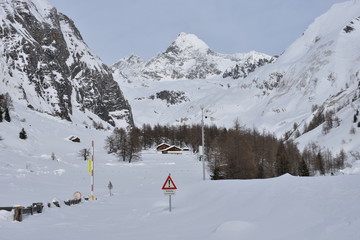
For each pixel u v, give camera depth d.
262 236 9.76
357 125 170.88
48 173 54.38
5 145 82.62
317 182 13.23
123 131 119.44
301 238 8.75
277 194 13.28
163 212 18.52
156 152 150.62
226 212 14.00
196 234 11.61
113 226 15.70
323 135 189.38
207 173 69.12
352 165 111.62
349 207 9.66
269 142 99.31
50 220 17.42
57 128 139.88
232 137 73.62
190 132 176.50
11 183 35.88
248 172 64.00
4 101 119.44
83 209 22.95
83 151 100.56
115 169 79.25
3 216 16.52
